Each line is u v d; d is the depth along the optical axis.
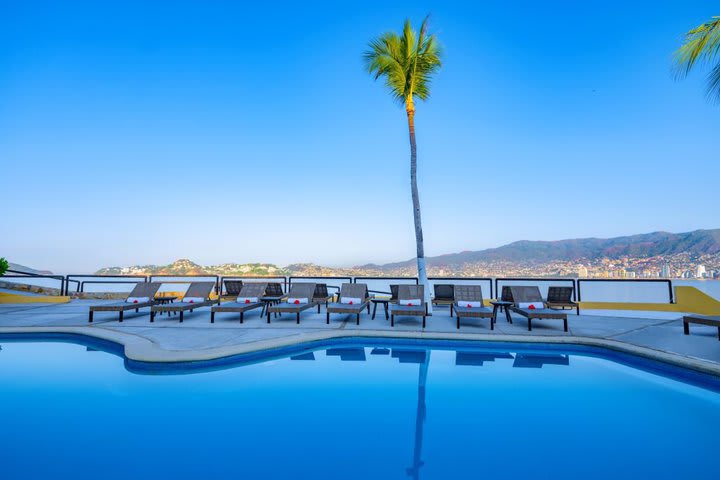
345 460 2.33
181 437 2.65
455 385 3.90
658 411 3.21
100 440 2.59
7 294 10.09
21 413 3.07
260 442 2.58
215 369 4.46
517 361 4.95
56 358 4.90
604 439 2.66
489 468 2.24
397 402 3.39
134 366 4.40
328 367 4.59
